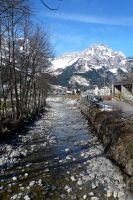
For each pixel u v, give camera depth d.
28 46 51.56
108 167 21.78
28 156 25.44
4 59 39.91
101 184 18.25
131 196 16.06
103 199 16.00
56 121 54.16
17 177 19.55
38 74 60.53
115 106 56.75
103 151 26.98
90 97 78.50
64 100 158.00
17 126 37.72
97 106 57.06
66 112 80.00
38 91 74.56
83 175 20.00
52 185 18.11
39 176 19.86
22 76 48.47
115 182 18.56
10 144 29.70
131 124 25.81
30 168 21.70
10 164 22.62
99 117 38.62
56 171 21.02
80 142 31.77
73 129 42.94
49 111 82.69
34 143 31.20
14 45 40.56
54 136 35.78
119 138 23.05
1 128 32.31
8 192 16.95
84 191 17.22
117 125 26.62
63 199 16.05
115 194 16.42
